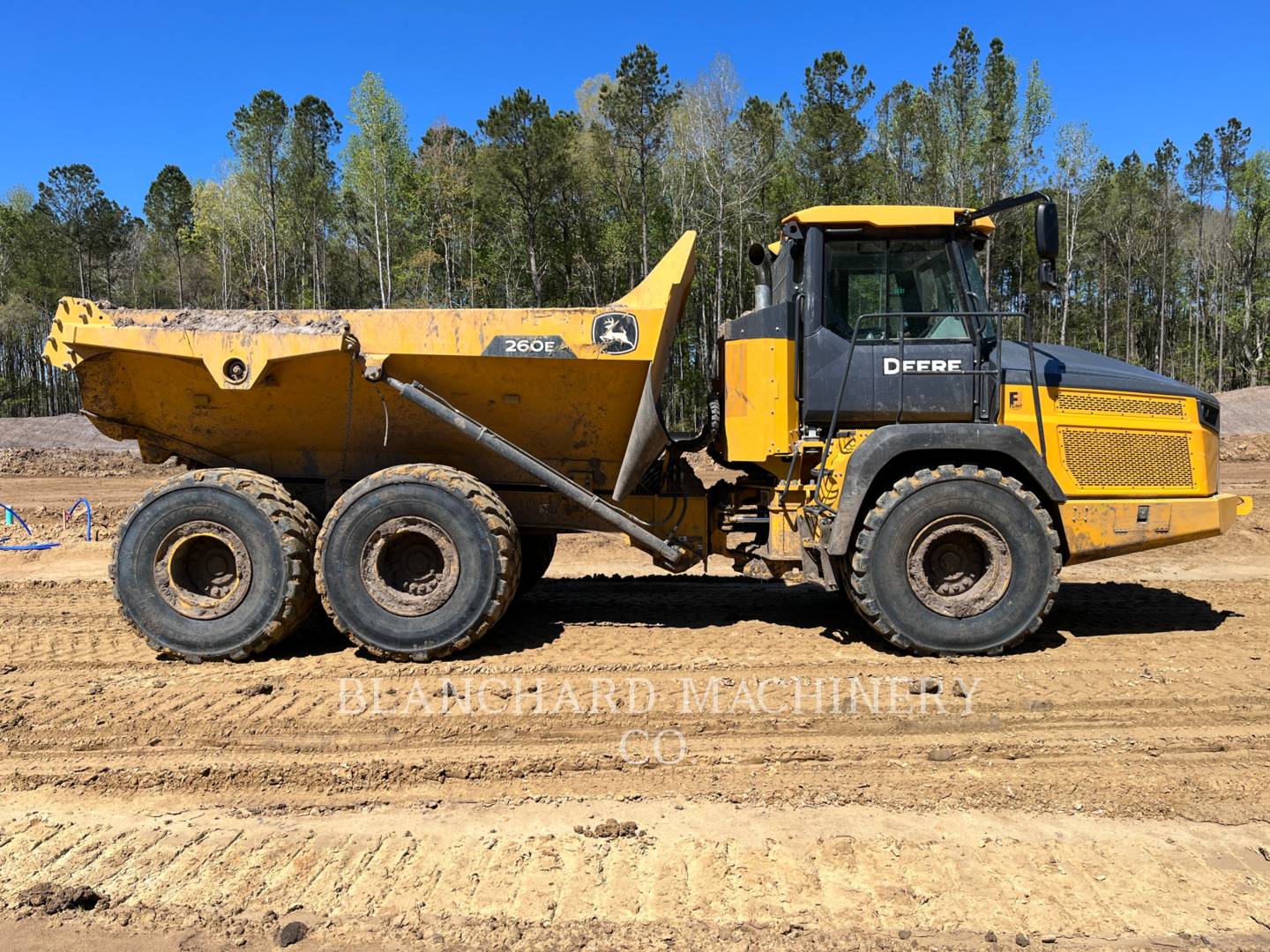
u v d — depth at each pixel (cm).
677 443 594
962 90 3434
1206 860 300
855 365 522
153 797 357
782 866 297
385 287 3975
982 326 532
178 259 4822
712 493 588
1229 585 722
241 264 4588
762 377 535
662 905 274
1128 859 301
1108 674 474
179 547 521
